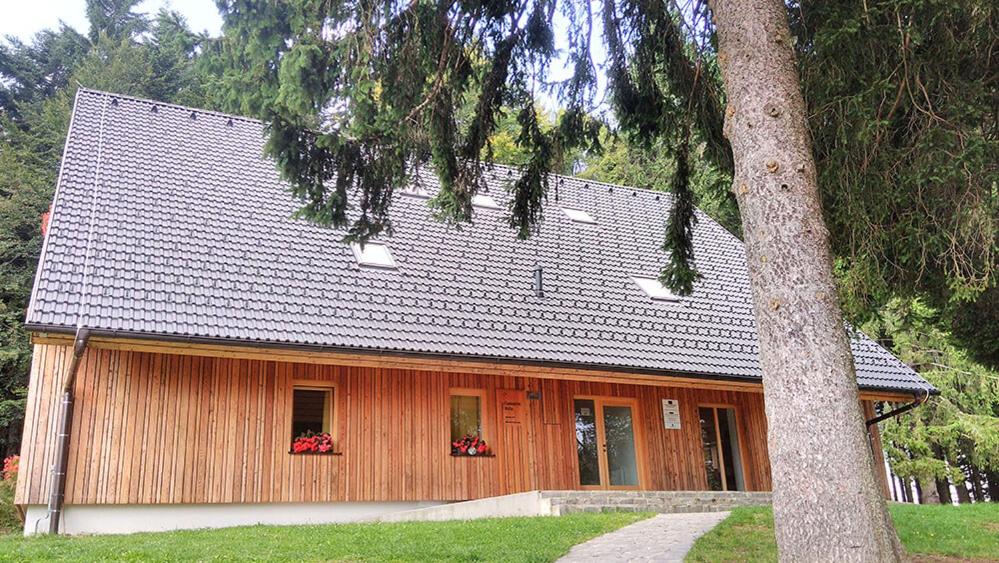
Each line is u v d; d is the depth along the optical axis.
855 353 17.06
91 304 11.38
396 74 7.75
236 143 17.22
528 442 14.51
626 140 9.93
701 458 15.70
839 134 7.20
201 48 7.13
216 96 7.38
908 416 24.06
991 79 7.43
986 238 6.99
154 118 16.89
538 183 9.42
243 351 11.89
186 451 12.02
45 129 24.02
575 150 9.70
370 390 13.59
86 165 14.54
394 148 8.20
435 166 8.55
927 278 8.35
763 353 6.12
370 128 7.45
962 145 6.88
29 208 21.69
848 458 5.60
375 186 8.42
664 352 15.01
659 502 11.86
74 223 12.94
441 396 14.12
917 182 7.00
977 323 11.02
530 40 8.66
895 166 7.25
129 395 11.93
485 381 14.55
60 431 11.27
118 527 11.48
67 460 11.27
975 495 31.22
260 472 12.41
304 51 6.76
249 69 7.21
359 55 7.09
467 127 8.88
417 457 13.59
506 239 17.34
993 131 7.46
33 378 11.58
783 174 6.34
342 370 13.48
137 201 14.14
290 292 13.22
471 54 8.55
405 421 13.70
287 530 10.17
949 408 23.75
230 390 12.58
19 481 11.09
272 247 14.27
